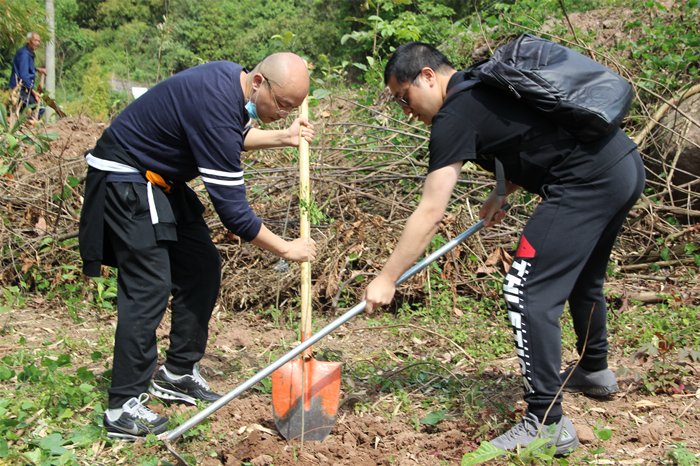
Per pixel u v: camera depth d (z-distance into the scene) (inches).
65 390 98.7
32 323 147.8
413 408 104.3
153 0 1368.1
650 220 183.2
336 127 226.8
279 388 94.4
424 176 185.8
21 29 385.7
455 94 83.5
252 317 157.6
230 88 86.4
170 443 88.3
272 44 1198.9
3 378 102.0
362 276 164.4
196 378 105.7
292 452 88.0
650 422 97.1
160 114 87.9
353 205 166.9
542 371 83.9
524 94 78.5
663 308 146.3
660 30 233.6
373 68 269.1
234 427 97.0
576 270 84.9
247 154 211.2
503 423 92.7
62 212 184.2
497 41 276.1
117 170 88.9
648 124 198.5
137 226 89.0
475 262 165.8
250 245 172.9
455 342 135.8
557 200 83.0
